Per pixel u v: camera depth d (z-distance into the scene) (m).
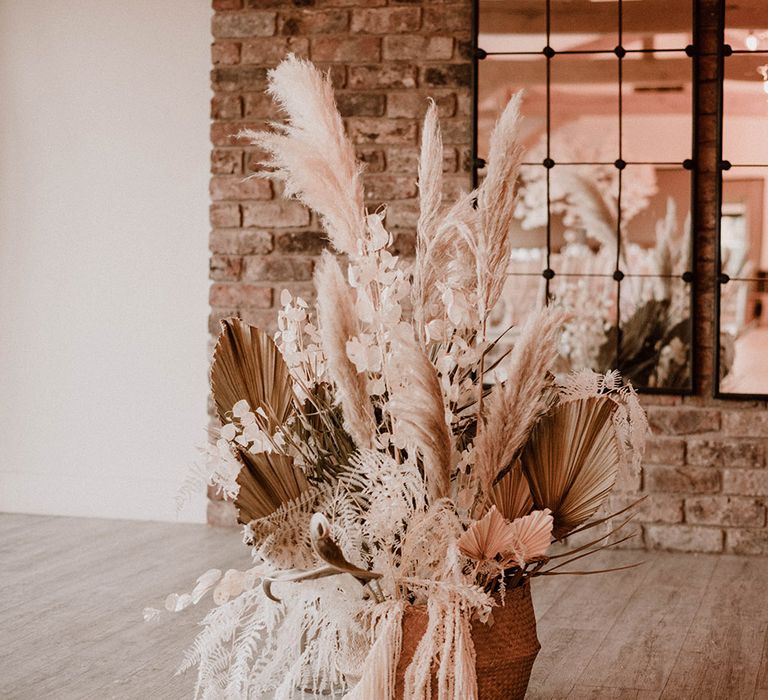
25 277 5.23
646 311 4.45
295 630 2.03
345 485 1.94
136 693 2.72
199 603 3.57
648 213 4.43
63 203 5.16
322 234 4.74
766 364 4.36
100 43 5.07
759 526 4.40
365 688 1.90
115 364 5.12
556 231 4.49
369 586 1.97
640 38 4.41
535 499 2.01
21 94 5.19
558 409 2.02
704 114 4.41
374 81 4.65
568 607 3.58
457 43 4.59
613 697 2.72
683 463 4.46
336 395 1.99
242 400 1.98
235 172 4.81
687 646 3.15
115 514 5.11
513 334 4.51
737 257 4.38
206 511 4.95
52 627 3.30
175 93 4.99
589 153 4.46
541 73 4.49
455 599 1.87
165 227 5.03
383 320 1.93
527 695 2.73
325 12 4.69
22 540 4.59
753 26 4.34
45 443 5.21
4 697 2.69
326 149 1.93
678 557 4.36
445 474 1.82
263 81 4.77
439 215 1.93
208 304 4.98
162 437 5.06
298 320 2.17
